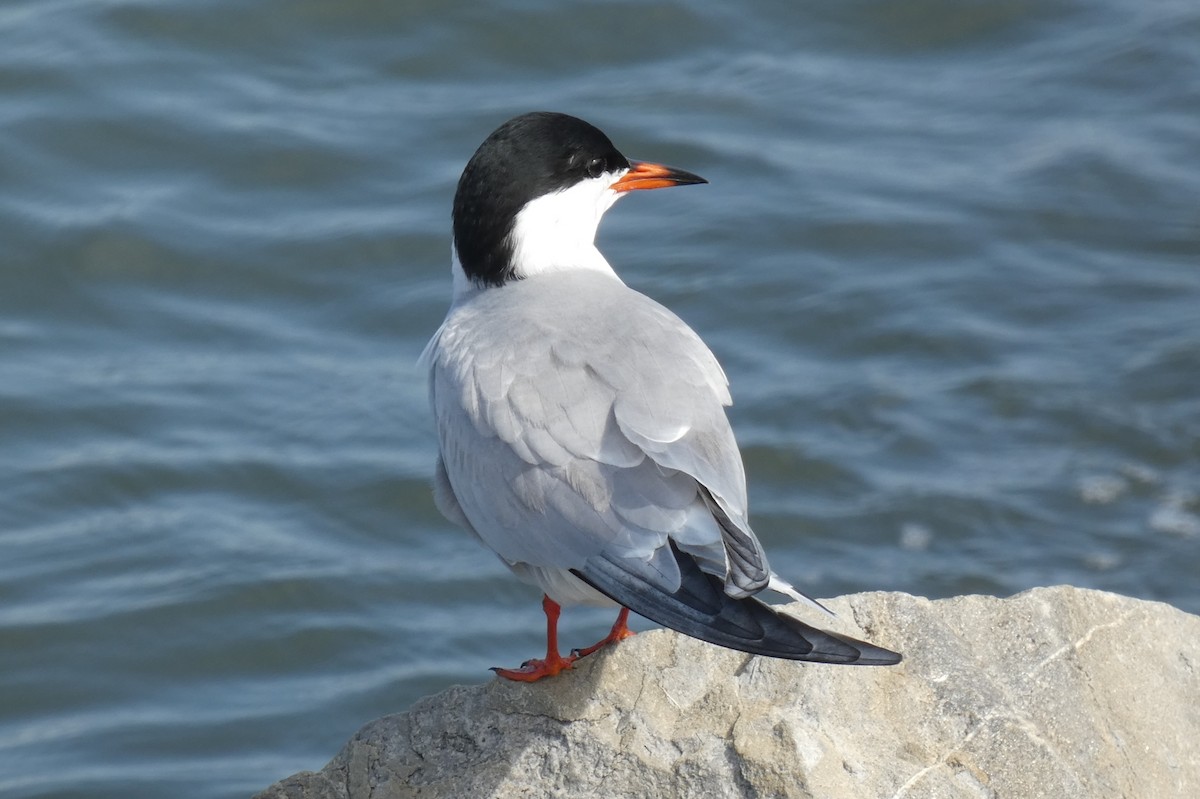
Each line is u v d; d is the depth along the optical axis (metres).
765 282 16.83
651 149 18.48
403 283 17.12
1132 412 15.32
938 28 20.50
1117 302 16.56
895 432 15.27
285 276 17.28
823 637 6.62
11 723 13.43
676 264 17.08
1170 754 8.03
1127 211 17.67
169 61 19.59
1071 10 20.73
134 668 13.88
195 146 18.52
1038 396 15.50
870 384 15.73
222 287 17.22
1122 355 15.92
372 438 15.63
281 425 15.80
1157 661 8.30
